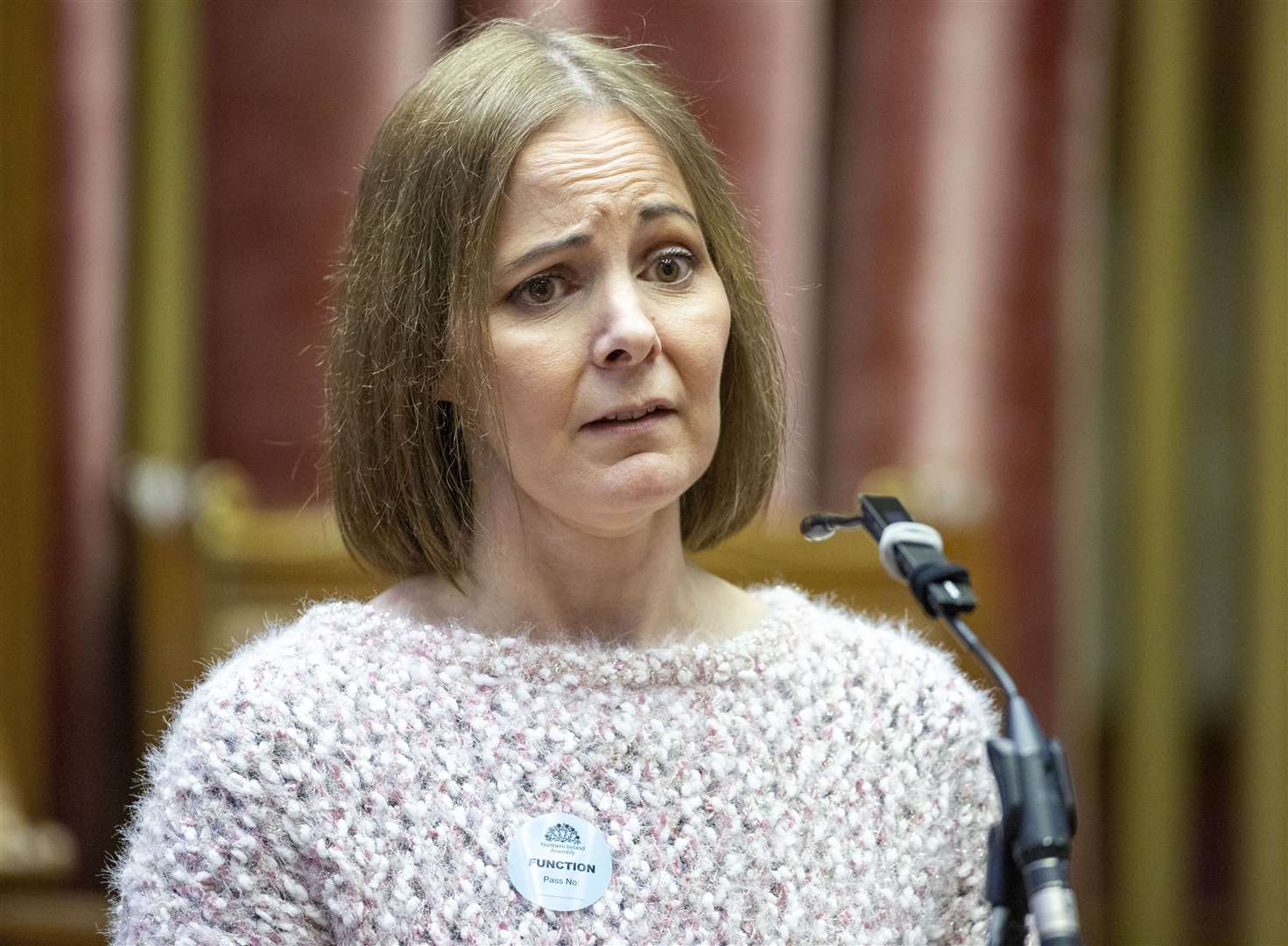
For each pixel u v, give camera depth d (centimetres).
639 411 443
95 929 1105
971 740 488
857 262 1239
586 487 443
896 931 458
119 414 1172
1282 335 1320
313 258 1178
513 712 453
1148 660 1334
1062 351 1260
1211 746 1352
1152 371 1326
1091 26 1250
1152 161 1316
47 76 1152
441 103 458
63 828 1144
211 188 1177
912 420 1247
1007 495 1256
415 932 427
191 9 1163
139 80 1164
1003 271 1249
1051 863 346
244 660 470
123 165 1166
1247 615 1338
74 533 1162
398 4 1167
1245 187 1341
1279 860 1312
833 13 1223
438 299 455
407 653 465
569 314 445
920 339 1244
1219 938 1332
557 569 478
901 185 1238
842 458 1243
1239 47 1335
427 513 478
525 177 443
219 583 982
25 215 1153
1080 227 1258
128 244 1170
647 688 466
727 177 500
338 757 441
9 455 1153
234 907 431
